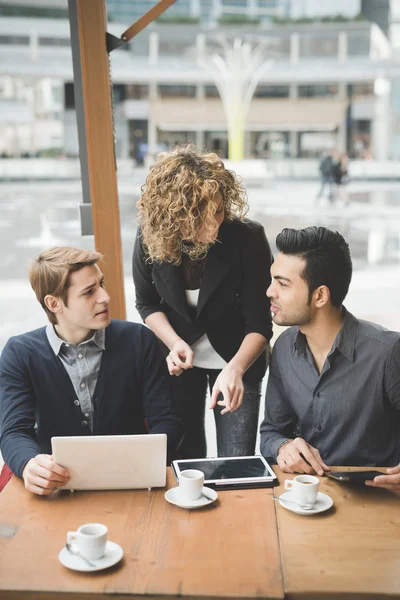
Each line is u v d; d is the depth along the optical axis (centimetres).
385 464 192
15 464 173
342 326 190
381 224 1483
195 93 4828
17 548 139
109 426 198
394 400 188
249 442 238
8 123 4350
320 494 161
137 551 137
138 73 4634
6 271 933
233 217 220
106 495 164
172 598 123
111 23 4819
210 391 243
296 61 4841
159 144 4444
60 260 186
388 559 134
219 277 223
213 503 159
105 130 266
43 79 4384
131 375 200
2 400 191
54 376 193
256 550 137
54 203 2158
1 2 4322
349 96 4791
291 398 199
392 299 688
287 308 186
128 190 2375
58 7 4353
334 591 123
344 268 184
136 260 237
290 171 3644
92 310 187
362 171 3456
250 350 224
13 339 197
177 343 225
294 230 185
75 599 124
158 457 164
